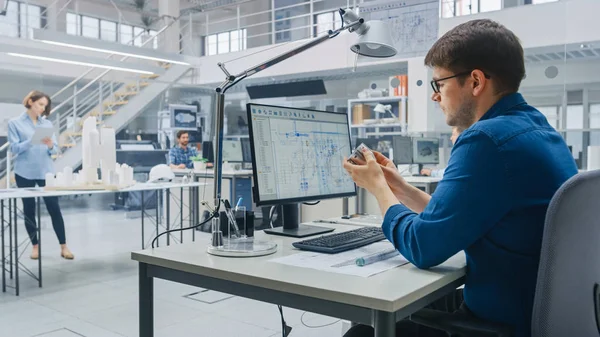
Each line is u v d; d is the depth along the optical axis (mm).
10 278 3414
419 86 6566
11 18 8695
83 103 9078
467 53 1013
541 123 1030
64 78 8492
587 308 951
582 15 5586
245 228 1457
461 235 933
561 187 860
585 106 7199
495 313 968
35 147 3963
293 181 1492
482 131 950
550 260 864
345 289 880
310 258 1149
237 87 10398
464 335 945
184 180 4613
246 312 2703
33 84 6965
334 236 1371
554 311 883
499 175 924
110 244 4801
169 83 9328
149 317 1208
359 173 1136
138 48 7281
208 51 12414
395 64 7434
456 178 952
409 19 4215
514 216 938
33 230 3977
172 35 9633
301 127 1548
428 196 1346
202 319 2586
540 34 5820
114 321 2568
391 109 6875
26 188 3662
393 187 1361
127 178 3879
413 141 5660
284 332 1998
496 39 1004
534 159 931
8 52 6023
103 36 11203
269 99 9438
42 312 2713
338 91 9734
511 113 1019
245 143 6336
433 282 934
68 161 7570
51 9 9438
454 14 6582
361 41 1673
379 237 1390
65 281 3377
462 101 1050
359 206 4988
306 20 10523
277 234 1503
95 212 7383
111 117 8680
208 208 1354
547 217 864
